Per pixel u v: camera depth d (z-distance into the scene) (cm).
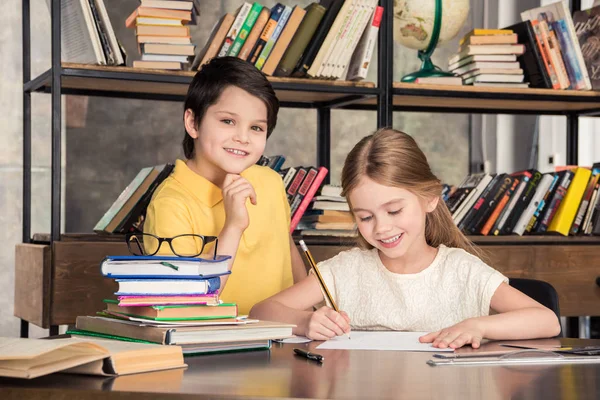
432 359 117
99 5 233
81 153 359
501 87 276
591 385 98
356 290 181
